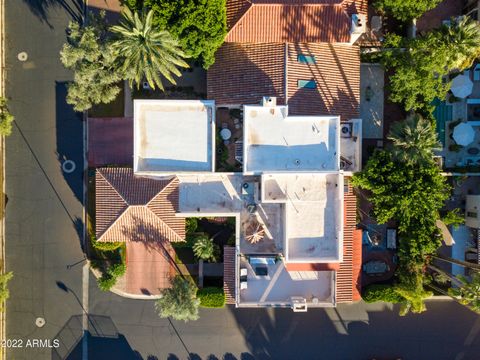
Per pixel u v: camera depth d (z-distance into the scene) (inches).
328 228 1515.7
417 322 1742.1
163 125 1503.4
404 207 1482.5
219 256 1705.2
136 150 1482.5
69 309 1729.8
